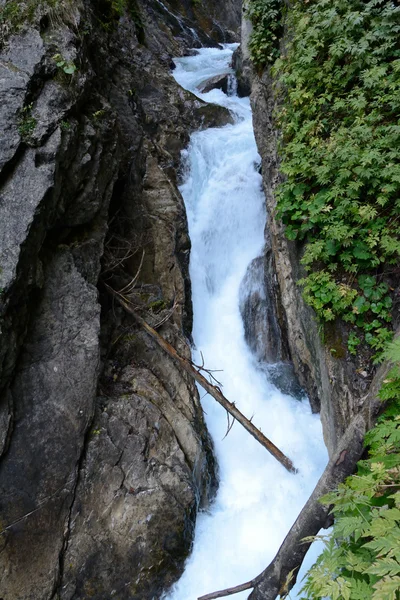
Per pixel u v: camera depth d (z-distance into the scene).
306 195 4.95
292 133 5.52
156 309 5.84
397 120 4.45
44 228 4.07
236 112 10.52
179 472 4.53
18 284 3.71
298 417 5.87
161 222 6.71
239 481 5.38
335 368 4.31
